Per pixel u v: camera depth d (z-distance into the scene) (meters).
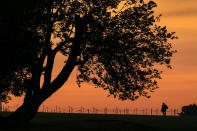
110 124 47.19
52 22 49.16
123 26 48.62
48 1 48.06
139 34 49.66
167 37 50.16
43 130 42.50
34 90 49.16
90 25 48.53
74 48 48.81
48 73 49.88
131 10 49.06
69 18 49.38
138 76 50.94
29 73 49.41
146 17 49.56
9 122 45.62
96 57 49.78
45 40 49.06
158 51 50.19
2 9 40.72
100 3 48.94
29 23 42.88
